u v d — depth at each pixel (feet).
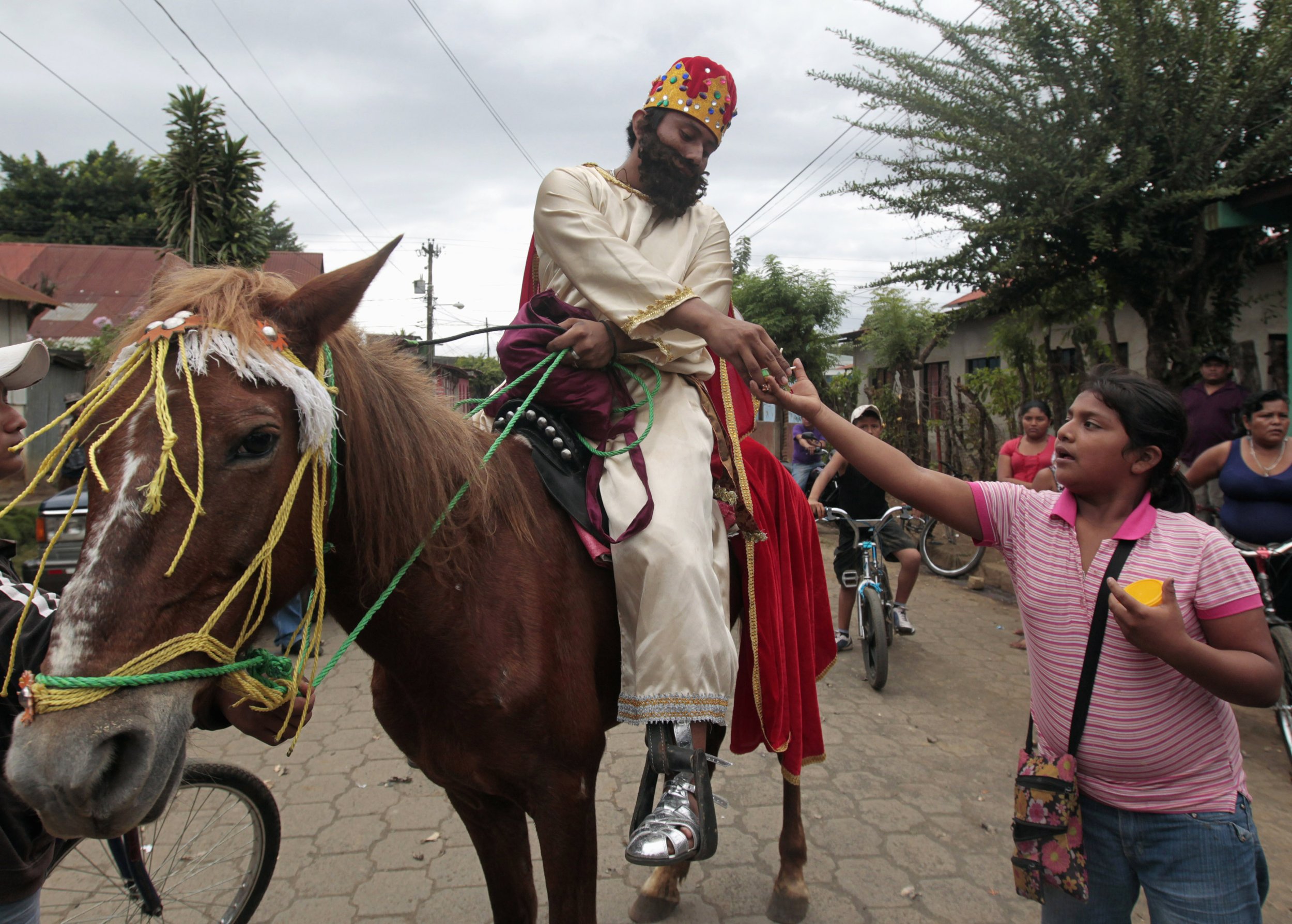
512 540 5.94
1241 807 5.46
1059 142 19.69
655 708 5.95
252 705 4.58
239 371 4.12
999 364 42.50
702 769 6.05
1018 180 20.03
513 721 5.65
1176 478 5.79
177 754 3.92
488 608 5.67
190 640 3.93
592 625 6.27
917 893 9.33
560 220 6.62
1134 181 18.29
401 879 9.65
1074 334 28.27
